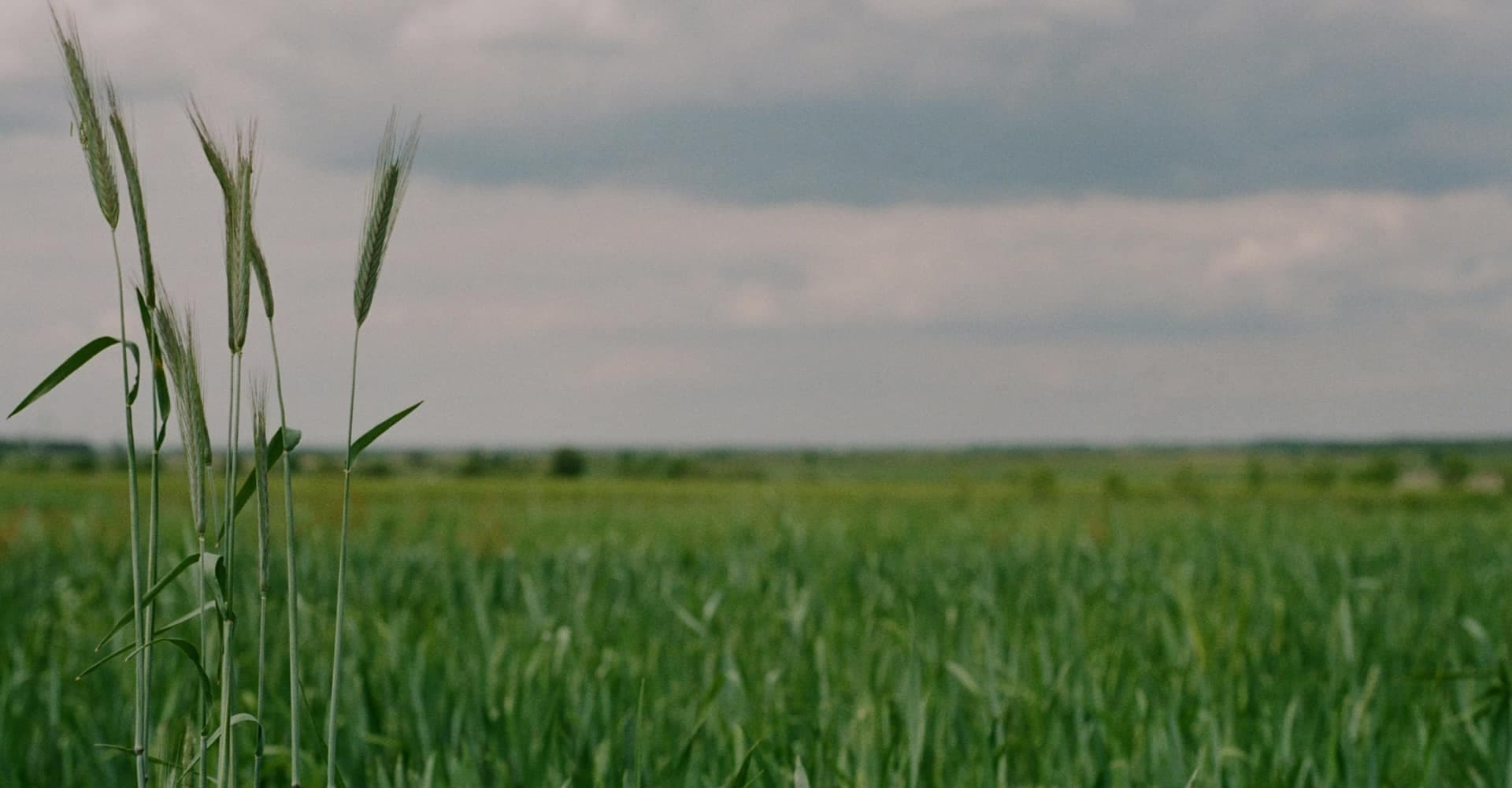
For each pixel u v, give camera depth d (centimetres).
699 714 518
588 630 795
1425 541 1675
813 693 616
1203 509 2519
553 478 7700
